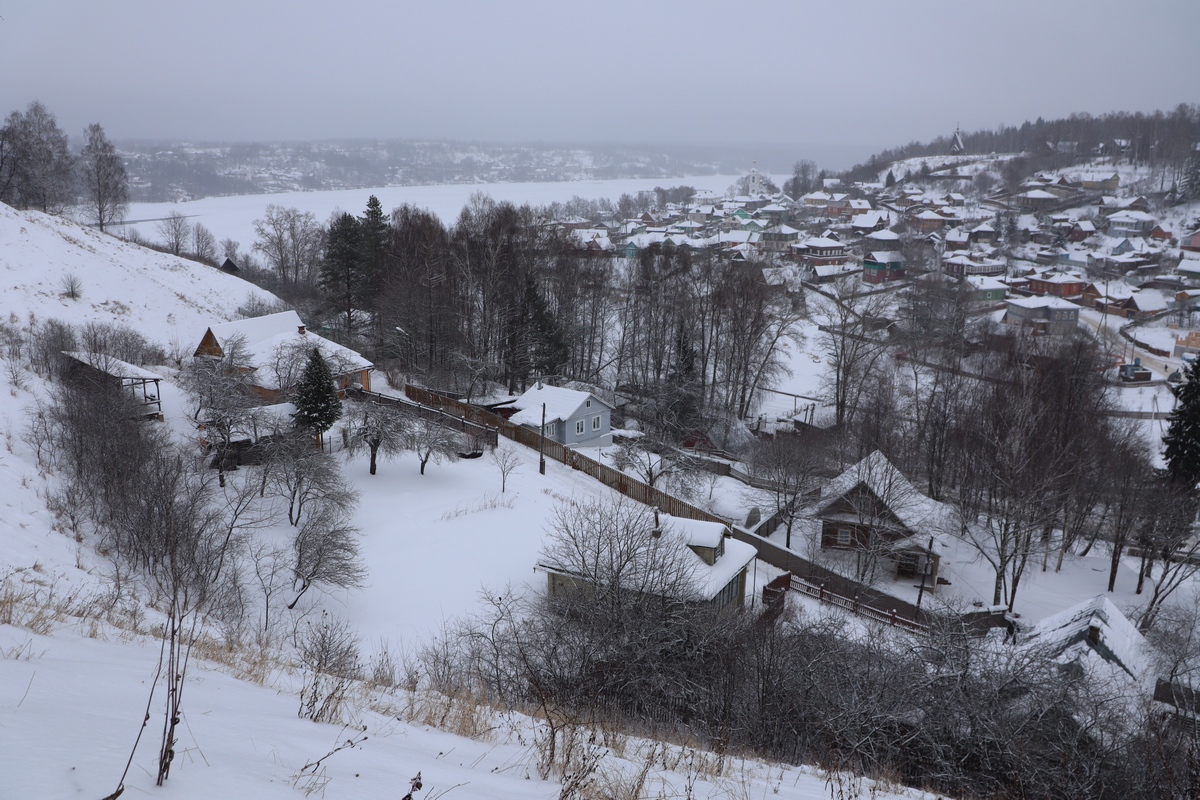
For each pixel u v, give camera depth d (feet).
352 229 219.00
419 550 102.99
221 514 95.20
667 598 71.51
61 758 12.35
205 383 132.98
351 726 24.52
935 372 217.15
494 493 124.16
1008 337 261.44
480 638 70.33
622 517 88.74
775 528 149.38
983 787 48.65
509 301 212.43
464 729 29.63
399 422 131.13
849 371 215.72
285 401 149.38
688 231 653.71
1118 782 47.83
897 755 50.08
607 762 27.30
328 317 235.81
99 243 223.51
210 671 32.60
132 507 86.28
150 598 70.23
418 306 199.93
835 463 179.63
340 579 88.84
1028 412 149.89
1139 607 127.75
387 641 80.02
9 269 182.19
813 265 480.23
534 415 171.22
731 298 230.27
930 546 128.36
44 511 84.79
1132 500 134.92
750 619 77.97
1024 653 59.93
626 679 59.98
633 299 256.11
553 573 88.22
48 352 140.36
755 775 33.32
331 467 116.16
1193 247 506.89
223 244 480.64
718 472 175.32
